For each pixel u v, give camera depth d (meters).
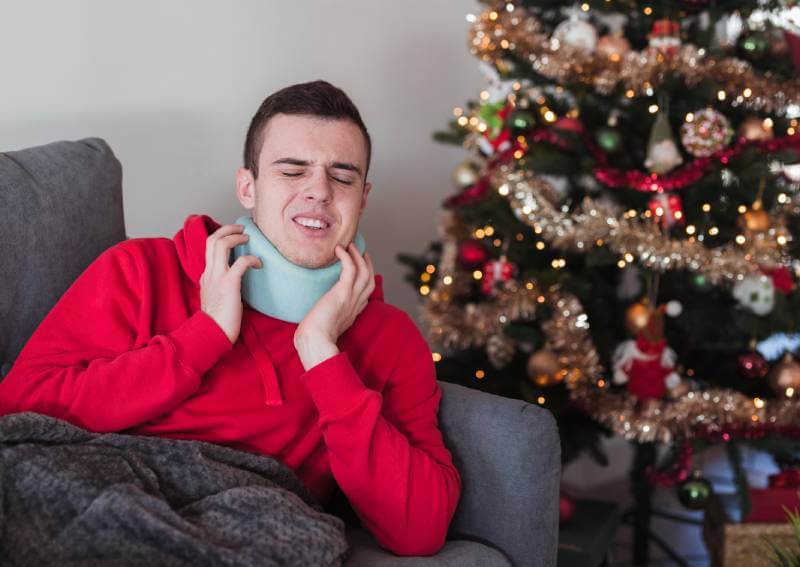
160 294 1.21
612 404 1.88
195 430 1.16
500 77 2.04
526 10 2.05
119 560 0.91
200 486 1.04
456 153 2.56
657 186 1.80
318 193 1.18
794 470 2.01
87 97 1.77
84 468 0.98
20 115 1.69
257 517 0.99
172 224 1.93
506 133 1.96
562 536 1.82
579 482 2.70
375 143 2.34
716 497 2.03
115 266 1.21
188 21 1.90
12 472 0.97
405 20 2.36
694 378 2.06
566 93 2.04
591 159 1.83
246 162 1.27
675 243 1.76
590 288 1.96
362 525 1.29
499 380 2.08
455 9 2.49
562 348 1.93
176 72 1.90
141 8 1.83
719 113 1.84
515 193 1.90
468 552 1.16
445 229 2.14
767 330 1.87
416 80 2.41
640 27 1.94
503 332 2.00
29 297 1.28
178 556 0.92
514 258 2.04
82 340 1.17
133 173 1.85
